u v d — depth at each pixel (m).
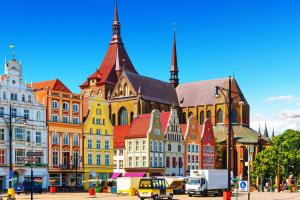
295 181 155.00
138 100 187.62
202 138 165.88
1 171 113.56
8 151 115.62
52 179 123.69
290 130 160.88
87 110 137.12
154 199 76.75
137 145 143.62
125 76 193.25
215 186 98.25
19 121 118.06
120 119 192.25
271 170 149.50
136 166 143.12
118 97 193.75
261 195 103.81
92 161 134.88
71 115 130.62
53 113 126.25
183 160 156.25
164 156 148.12
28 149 119.19
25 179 117.06
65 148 127.94
